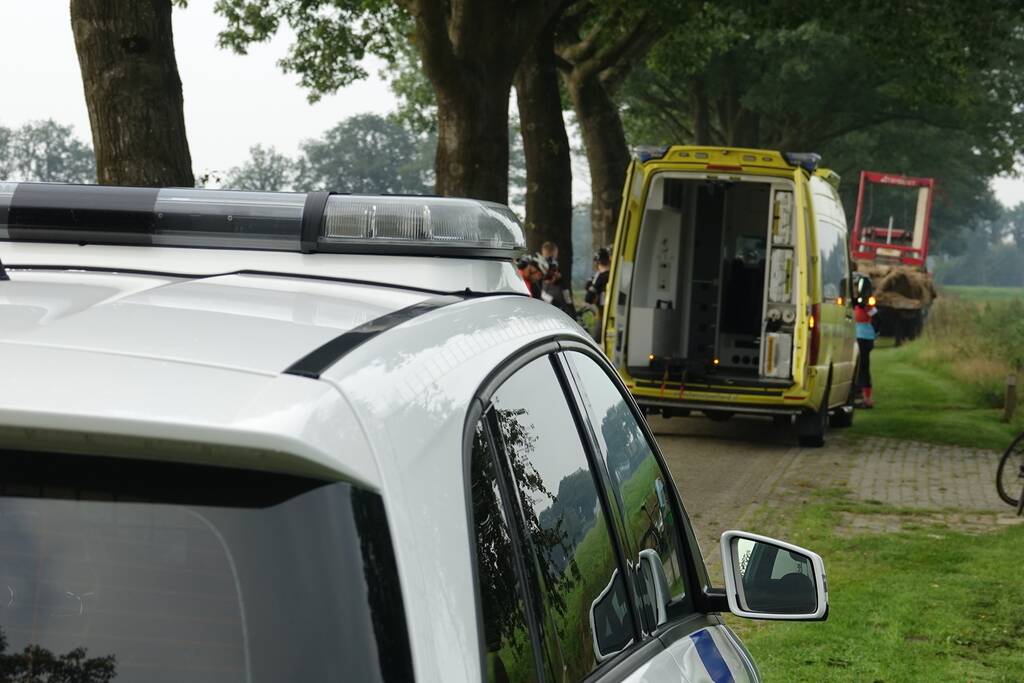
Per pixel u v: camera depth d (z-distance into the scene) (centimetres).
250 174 18038
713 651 292
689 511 1117
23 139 17350
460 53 2033
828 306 1580
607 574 236
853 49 5000
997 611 770
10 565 140
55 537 140
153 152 1355
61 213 236
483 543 167
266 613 138
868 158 6231
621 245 1605
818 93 5275
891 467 1396
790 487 1251
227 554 139
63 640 139
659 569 284
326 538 139
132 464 140
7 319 164
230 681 137
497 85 2053
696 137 5603
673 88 5728
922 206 4394
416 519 146
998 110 5344
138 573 139
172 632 138
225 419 135
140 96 1348
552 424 222
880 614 759
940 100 3234
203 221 231
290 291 203
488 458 177
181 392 140
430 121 4569
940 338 3256
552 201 2742
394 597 140
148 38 1353
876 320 2045
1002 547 960
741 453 1490
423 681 139
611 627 230
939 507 1152
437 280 227
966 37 2716
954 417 1905
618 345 1595
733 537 310
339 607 138
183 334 161
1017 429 1773
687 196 1698
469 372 179
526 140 2755
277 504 139
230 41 3019
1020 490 1163
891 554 932
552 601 195
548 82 2733
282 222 231
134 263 230
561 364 241
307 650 137
